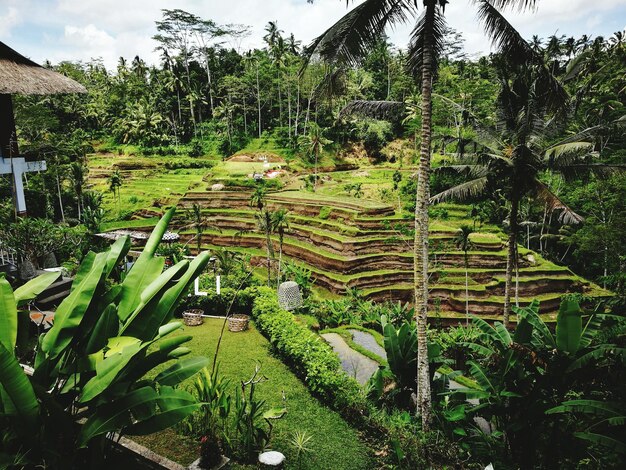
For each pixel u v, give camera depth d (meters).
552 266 27.91
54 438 4.08
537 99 12.83
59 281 11.42
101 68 85.25
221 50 75.31
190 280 4.67
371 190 43.03
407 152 58.00
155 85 71.44
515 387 7.75
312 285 26.31
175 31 67.31
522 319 8.23
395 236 28.89
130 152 58.44
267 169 48.66
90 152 58.94
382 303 24.59
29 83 11.31
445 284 26.09
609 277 22.28
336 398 8.90
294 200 35.56
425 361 8.77
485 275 26.48
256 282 18.14
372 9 8.19
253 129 63.72
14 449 4.01
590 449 7.38
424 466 7.32
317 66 9.20
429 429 8.66
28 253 12.55
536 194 14.91
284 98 66.00
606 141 27.94
